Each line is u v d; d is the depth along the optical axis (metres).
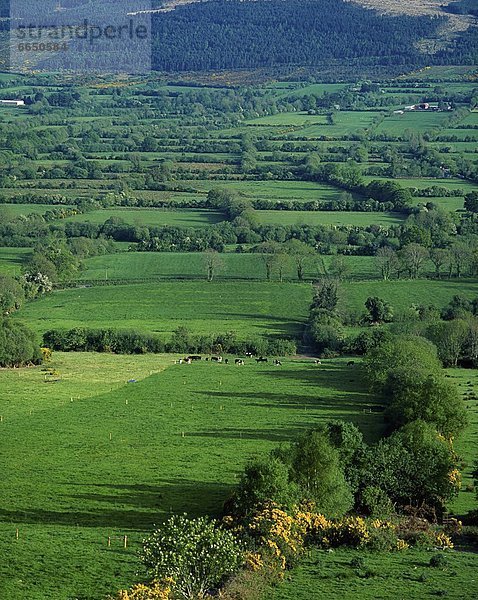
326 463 136.25
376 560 123.62
